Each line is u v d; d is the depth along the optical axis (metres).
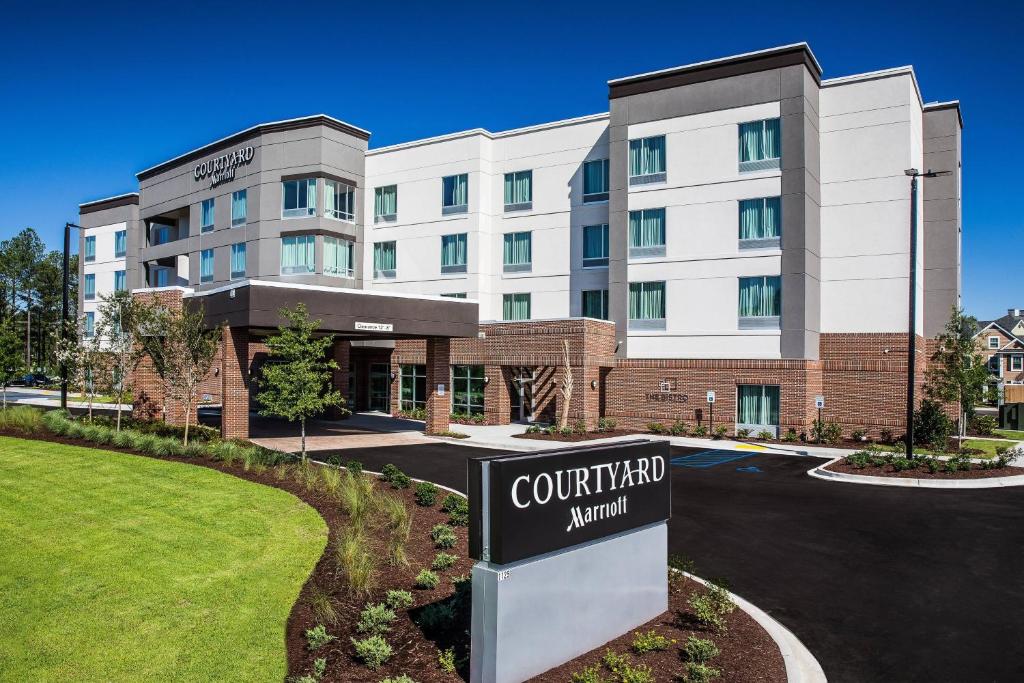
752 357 28.11
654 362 30.03
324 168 36.88
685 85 29.69
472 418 33.09
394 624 8.43
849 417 27.83
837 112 28.66
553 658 7.56
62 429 19.78
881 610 9.56
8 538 10.98
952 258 30.09
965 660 8.04
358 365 39.12
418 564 10.52
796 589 10.40
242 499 13.49
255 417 34.53
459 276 35.94
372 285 38.81
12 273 75.12
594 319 29.70
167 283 47.97
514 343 31.59
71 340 23.64
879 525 14.12
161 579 9.66
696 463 21.95
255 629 8.39
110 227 53.44
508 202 35.66
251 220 38.25
